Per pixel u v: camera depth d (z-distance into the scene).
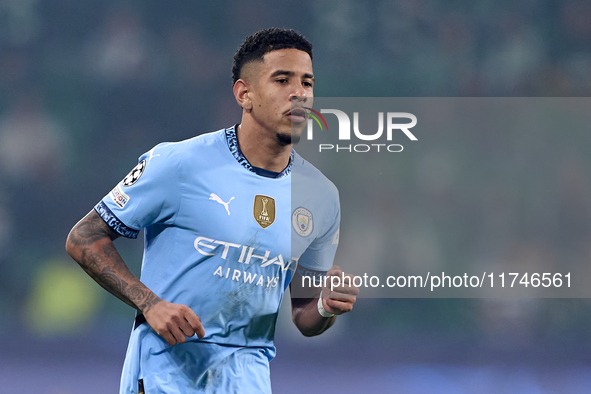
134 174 10.41
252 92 10.55
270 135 10.54
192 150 10.47
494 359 30.70
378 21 48.00
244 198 10.46
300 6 48.47
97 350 33.91
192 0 48.00
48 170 43.88
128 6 47.84
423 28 47.78
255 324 10.68
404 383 26.83
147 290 9.94
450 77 46.81
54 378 28.03
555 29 46.81
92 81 46.31
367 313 33.81
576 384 26.64
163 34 47.69
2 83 45.78
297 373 28.91
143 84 46.56
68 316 38.06
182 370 10.28
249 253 10.40
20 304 39.84
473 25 47.34
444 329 33.31
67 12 47.00
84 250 10.13
